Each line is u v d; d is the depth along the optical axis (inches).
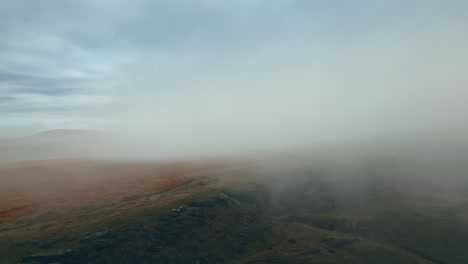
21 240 3939.5
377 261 4589.1
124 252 3922.2
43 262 3528.5
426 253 5142.7
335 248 4901.6
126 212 4726.9
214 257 4315.9
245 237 4837.6
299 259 4436.5
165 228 4414.4
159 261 4001.0
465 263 4936.0
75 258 3663.9
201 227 4638.3
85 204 5329.7
